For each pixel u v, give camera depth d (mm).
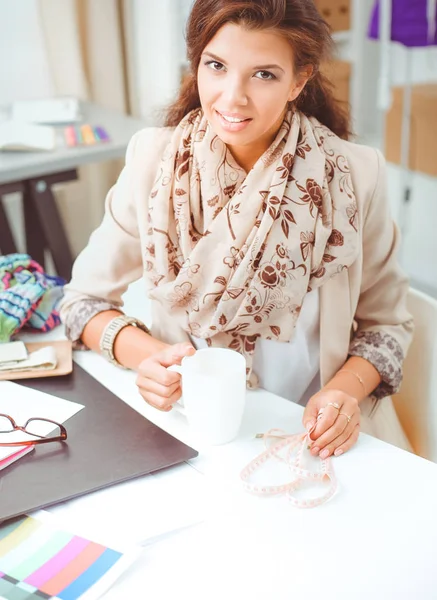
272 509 755
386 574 667
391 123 3576
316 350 1087
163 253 1034
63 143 2074
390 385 1060
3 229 2467
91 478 792
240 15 841
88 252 1156
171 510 751
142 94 3264
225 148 992
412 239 3398
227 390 841
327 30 938
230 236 981
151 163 1062
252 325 1019
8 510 732
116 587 651
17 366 1021
